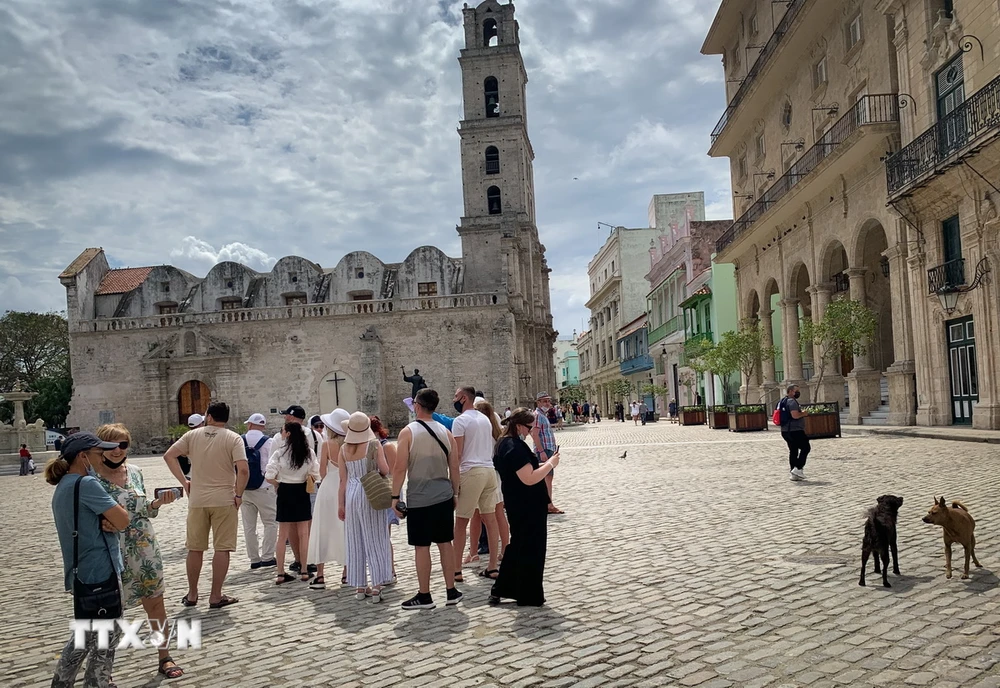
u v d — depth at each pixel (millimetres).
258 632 6902
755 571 7656
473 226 52500
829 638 5578
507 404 45906
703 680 4953
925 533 8844
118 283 54344
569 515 12078
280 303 51562
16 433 40812
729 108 39344
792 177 32750
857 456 17188
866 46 26266
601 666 5340
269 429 47469
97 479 5281
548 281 67250
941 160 20094
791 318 33812
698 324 51500
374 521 7988
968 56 20156
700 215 77750
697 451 22156
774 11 34438
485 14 56750
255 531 10188
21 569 10758
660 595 7055
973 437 18156
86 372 49406
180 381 48781
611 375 84938
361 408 46000
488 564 9109
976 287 20047
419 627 6691
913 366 23625
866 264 31125
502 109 55719
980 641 5301
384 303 47406
